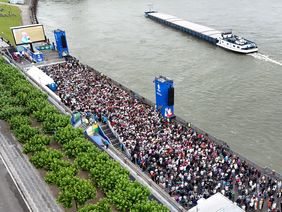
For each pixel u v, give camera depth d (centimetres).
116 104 9662
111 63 14862
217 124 10325
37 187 6969
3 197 6756
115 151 7619
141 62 14875
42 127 8488
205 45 16788
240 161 7362
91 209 5706
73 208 6406
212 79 12962
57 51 14625
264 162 8812
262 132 9869
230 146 9394
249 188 6606
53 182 6475
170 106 9312
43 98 9356
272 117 10444
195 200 6275
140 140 7944
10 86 9994
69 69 12481
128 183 6075
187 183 6675
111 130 8469
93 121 8619
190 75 13400
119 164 6712
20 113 8575
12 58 13762
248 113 10719
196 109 11106
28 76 11531
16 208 6475
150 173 6994
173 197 6406
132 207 5756
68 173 6425
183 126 8706
